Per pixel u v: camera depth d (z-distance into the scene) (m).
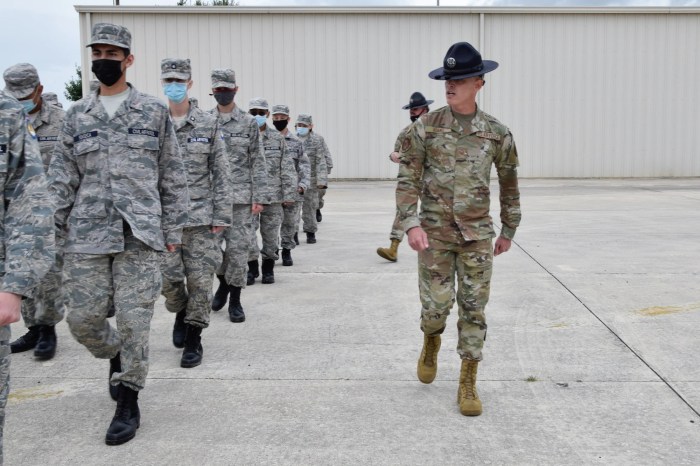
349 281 7.34
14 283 2.37
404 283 7.21
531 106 21.39
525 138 21.50
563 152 21.58
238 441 3.53
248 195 5.84
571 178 21.62
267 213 7.20
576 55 21.23
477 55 3.63
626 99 21.45
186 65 4.89
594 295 6.46
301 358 4.85
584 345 5.04
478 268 3.78
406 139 3.79
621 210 13.15
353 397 4.12
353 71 21.25
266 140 7.25
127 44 3.58
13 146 2.49
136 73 21.09
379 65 21.22
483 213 3.78
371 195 17.28
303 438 3.56
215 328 5.63
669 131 21.59
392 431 3.64
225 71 5.96
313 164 9.78
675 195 16.23
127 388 3.58
